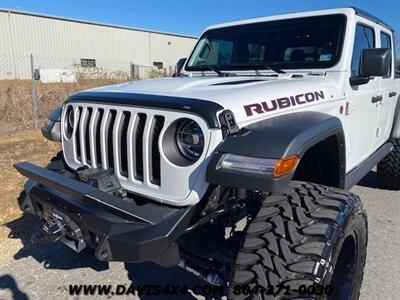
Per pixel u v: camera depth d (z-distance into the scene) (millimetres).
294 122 2107
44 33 29641
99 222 1940
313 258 1812
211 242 2379
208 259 2305
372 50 2943
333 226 1909
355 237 2168
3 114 10789
